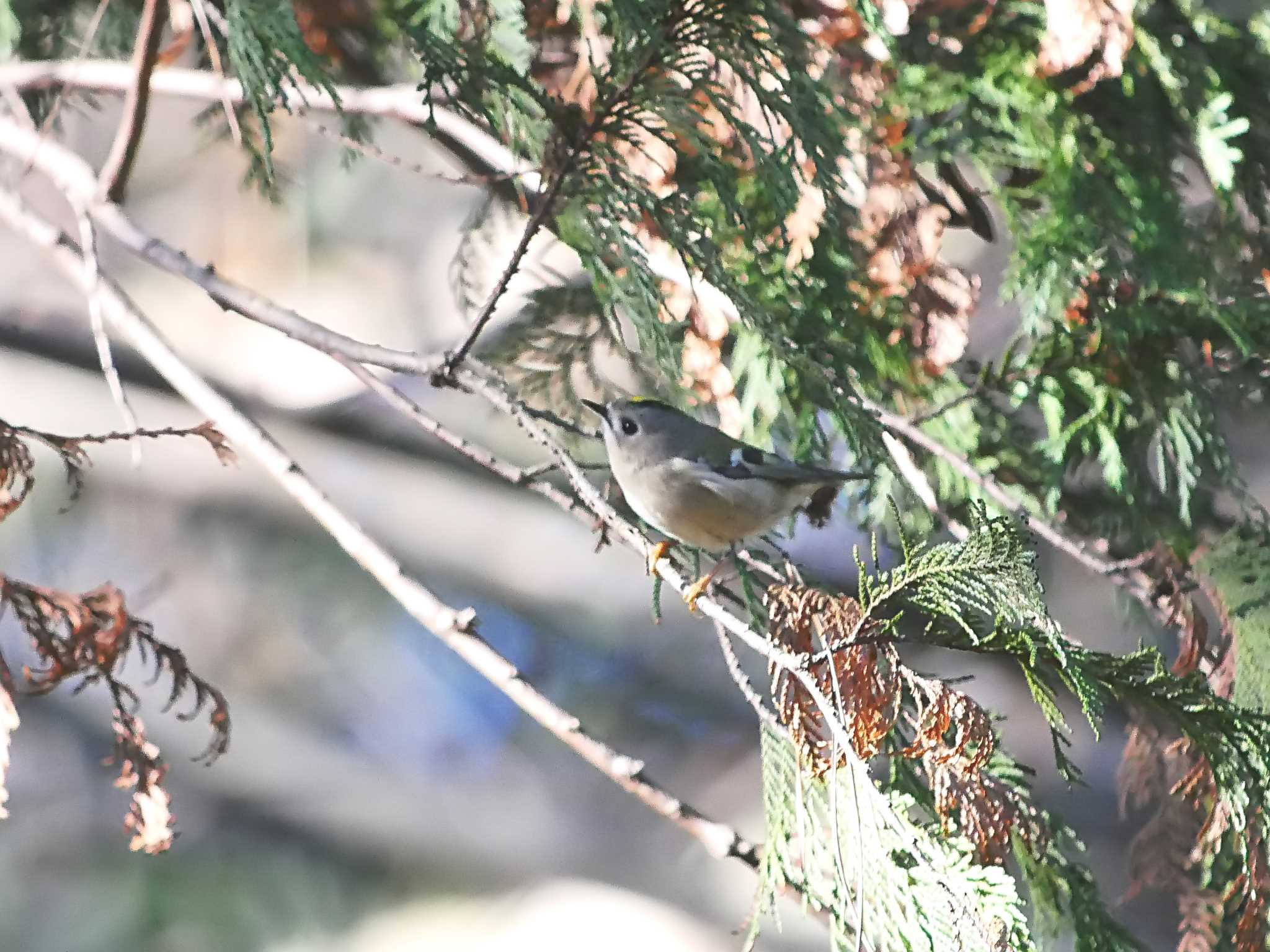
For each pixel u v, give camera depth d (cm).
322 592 1670
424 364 687
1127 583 915
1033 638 564
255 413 1485
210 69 1084
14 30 984
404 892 1608
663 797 649
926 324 870
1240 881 668
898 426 894
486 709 1739
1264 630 835
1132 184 891
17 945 1430
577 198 682
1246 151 962
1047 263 863
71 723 1588
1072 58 793
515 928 1580
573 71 787
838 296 830
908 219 848
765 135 760
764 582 854
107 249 1545
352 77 1030
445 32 802
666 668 1694
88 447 1549
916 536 948
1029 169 943
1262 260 963
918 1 830
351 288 1584
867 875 540
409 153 1519
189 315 1538
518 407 684
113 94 1115
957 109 922
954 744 604
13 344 1318
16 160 1014
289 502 1627
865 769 520
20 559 1554
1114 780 1509
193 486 1595
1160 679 588
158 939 1472
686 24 643
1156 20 934
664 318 771
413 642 1717
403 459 1622
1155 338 923
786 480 788
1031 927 736
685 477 780
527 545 1688
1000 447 981
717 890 1606
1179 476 941
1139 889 831
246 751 1622
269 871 1566
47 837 1515
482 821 1661
